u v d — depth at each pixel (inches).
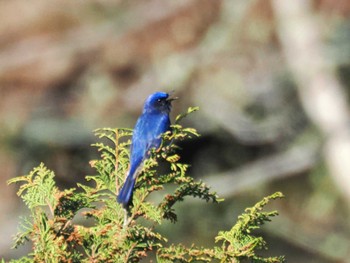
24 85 802.2
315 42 796.0
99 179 220.2
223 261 198.2
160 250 199.2
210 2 804.0
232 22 788.6
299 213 782.5
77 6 839.7
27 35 839.7
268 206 783.1
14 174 761.6
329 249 765.3
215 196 211.0
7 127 757.9
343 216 776.9
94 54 818.2
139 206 207.9
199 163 783.1
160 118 299.4
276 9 805.2
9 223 751.1
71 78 800.9
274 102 781.3
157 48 804.0
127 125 770.2
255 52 787.4
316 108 785.6
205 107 772.6
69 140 753.6
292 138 788.6
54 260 198.4
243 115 775.1
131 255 199.9
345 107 789.2
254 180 778.8
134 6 835.4
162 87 780.0
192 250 198.4
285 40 799.1
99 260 199.9
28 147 759.1
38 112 778.2
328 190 779.4
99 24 834.8
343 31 797.2
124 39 809.5
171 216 212.4
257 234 752.3
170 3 811.4
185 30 802.2
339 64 798.5
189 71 781.9
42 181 210.2
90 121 764.6
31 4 855.7
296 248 771.4
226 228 745.0
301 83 786.8
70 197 209.5
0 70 810.8
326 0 815.1
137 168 217.3
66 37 827.4
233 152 786.8
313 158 781.3
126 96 783.7
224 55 785.6
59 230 205.0
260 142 781.3
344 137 775.7
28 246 753.0
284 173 778.2
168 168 702.5
